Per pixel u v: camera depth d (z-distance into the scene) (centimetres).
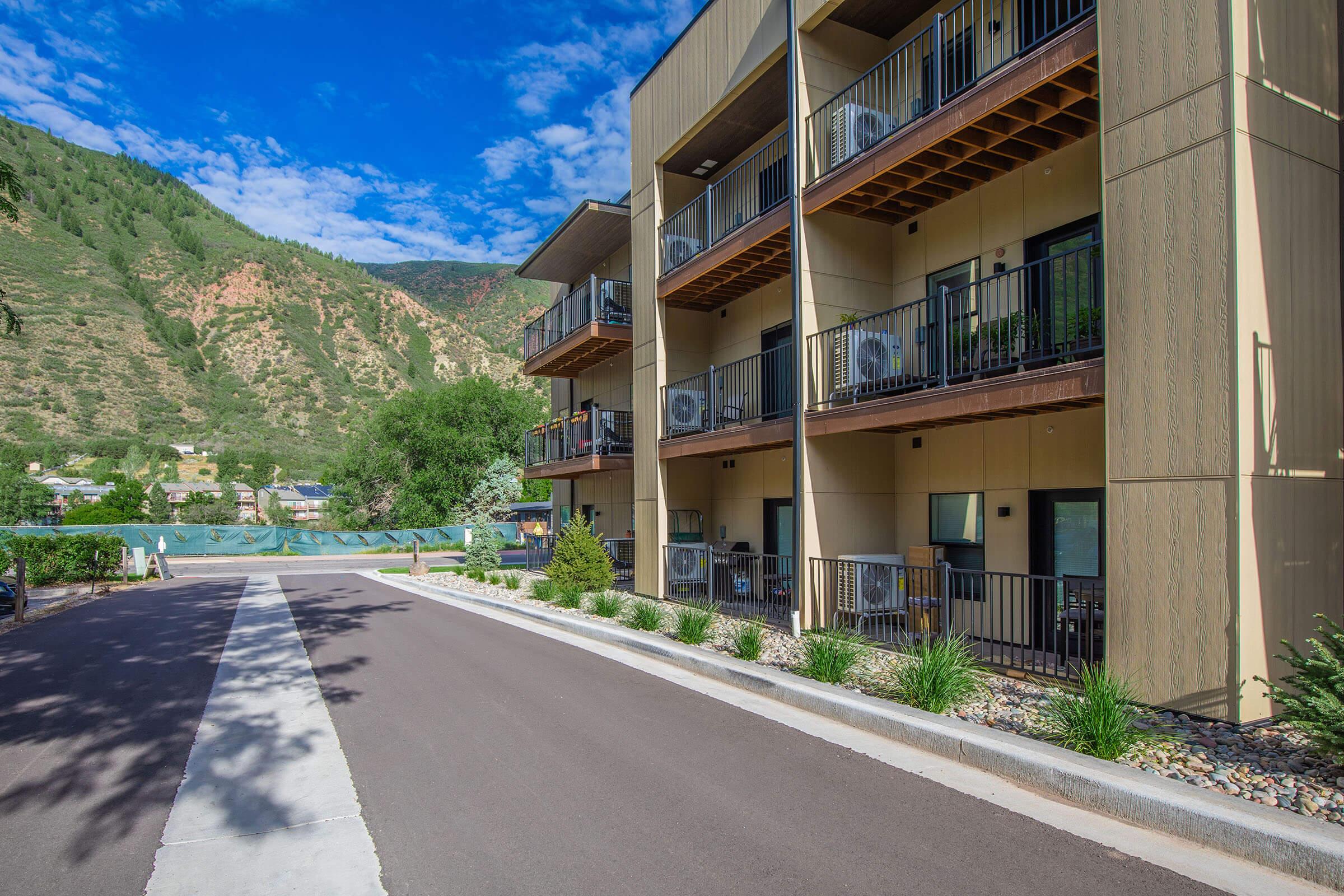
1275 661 538
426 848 386
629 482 1809
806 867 355
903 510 1043
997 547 913
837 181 931
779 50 1047
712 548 1171
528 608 1282
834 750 531
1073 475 823
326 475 5256
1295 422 562
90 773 507
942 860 359
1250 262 539
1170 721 547
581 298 1844
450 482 4991
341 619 1268
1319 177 594
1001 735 505
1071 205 818
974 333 882
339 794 464
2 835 408
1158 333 579
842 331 948
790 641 891
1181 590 557
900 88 1043
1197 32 561
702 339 1476
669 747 543
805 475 977
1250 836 351
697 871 354
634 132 1448
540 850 380
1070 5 716
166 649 997
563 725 605
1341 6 625
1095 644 771
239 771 509
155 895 338
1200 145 556
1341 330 601
